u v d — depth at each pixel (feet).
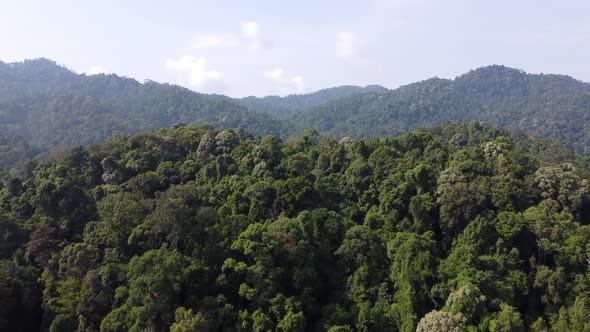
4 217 174.29
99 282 153.17
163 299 136.56
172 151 251.60
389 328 141.18
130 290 140.67
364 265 156.25
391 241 161.07
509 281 144.77
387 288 152.35
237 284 149.28
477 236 161.99
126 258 169.07
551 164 221.05
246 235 158.71
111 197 191.11
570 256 151.64
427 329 124.47
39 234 172.04
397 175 204.74
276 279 148.15
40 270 163.43
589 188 184.44
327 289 160.76
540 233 162.81
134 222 174.60
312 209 187.21
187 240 161.17
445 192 180.04
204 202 192.44
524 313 146.30
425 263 143.84
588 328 126.11
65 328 141.38
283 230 163.12
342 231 173.99
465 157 215.10
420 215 181.57
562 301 145.18
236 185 201.26
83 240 178.70
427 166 197.26
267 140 246.27
